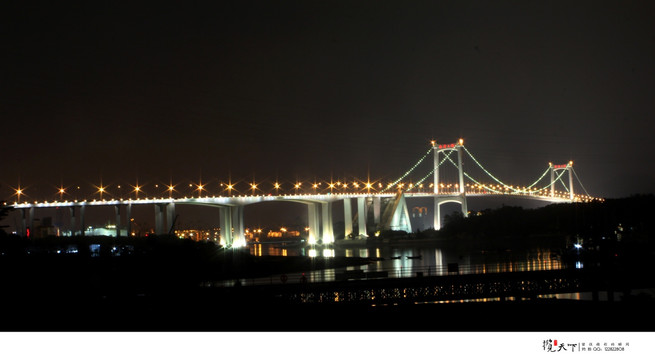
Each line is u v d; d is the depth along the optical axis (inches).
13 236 3110.2
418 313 1841.8
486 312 1847.9
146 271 2640.3
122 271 2559.1
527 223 7313.0
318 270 3890.3
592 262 2583.7
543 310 1846.7
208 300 1843.0
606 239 2583.7
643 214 3983.8
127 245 3853.3
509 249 6053.2
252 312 1807.3
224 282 2610.7
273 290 1935.3
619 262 2367.1
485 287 2132.1
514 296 2144.4
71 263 2605.8
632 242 3117.6
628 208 4092.0
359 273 2461.9
